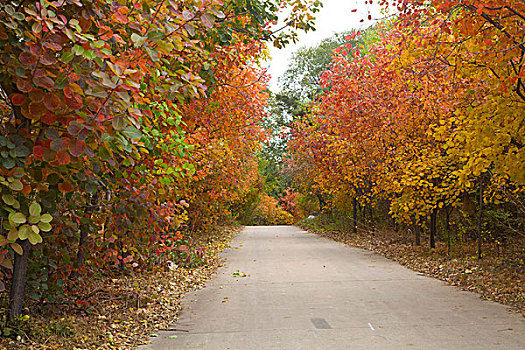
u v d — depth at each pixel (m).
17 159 4.36
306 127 25.73
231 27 8.95
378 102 17.61
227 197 21.03
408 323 6.91
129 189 6.65
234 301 8.88
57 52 4.51
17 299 5.75
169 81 5.48
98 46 3.96
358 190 23.17
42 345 5.34
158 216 7.59
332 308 8.05
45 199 5.03
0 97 5.03
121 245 8.98
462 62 8.95
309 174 28.61
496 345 5.72
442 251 15.08
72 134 3.85
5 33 4.15
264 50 11.48
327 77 20.89
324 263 14.38
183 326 7.05
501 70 8.40
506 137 8.64
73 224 6.59
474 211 14.91
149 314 7.67
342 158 20.84
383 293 9.36
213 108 10.41
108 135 4.26
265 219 53.41
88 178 5.70
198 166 12.78
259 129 16.12
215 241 22.11
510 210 14.17
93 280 9.29
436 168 13.13
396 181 14.62
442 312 7.62
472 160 9.55
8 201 4.12
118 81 3.99
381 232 22.12
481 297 8.87
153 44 4.79
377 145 17.64
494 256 13.38
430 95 13.17
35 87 4.26
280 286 10.41
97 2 4.61
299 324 6.98
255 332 6.60
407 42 8.73
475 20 7.23
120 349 5.84
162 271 11.39
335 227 29.86
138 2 4.95
